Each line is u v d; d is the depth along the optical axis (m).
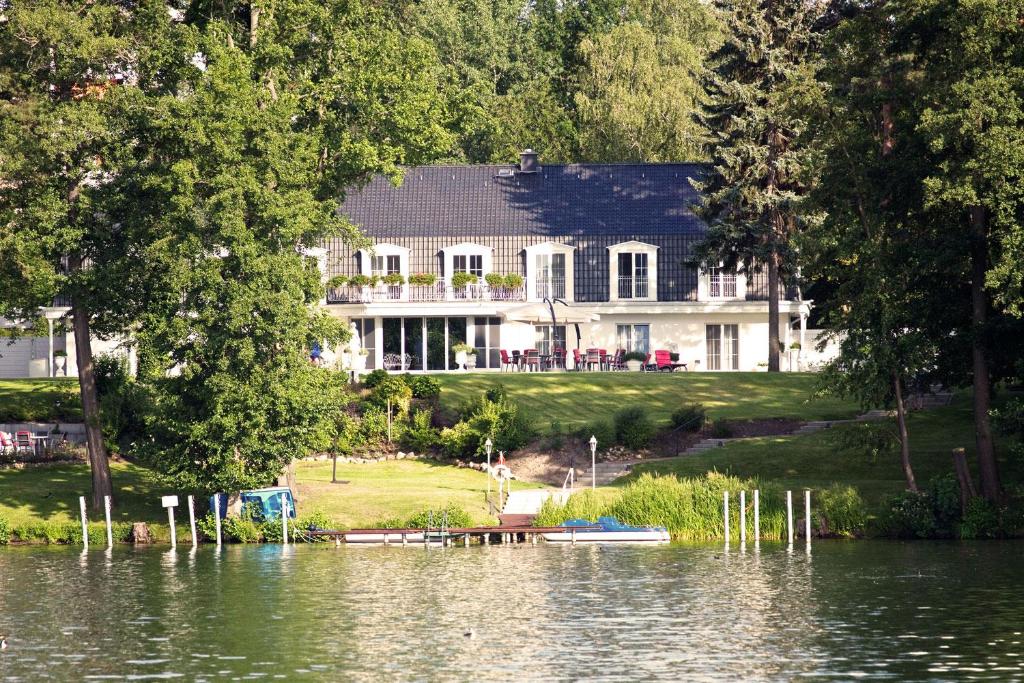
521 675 73.00
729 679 71.81
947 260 118.88
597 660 76.00
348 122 129.25
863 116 125.56
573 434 144.38
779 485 128.00
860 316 122.12
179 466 119.75
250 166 118.69
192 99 120.75
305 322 120.00
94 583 100.94
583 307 196.75
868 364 121.88
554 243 198.88
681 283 198.50
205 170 119.62
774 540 121.00
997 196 111.69
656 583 99.25
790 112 130.00
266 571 106.06
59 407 151.25
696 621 85.94
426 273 198.50
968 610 88.00
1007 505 121.50
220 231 117.06
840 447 126.06
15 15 119.44
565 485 131.12
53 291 123.31
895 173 121.81
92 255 126.50
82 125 119.38
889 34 125.69
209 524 122.50
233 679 72.69
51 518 125.06
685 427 147.62
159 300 122.56
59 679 73.12
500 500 126.19
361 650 78.88
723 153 173.88
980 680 71.00
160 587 99.06
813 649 78.00
